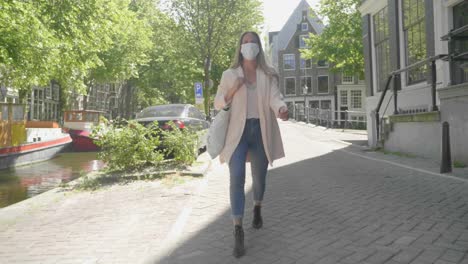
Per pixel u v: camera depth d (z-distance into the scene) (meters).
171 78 33.53
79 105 37.38
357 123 27.72
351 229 3.45
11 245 3.56
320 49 26.52
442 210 3.98
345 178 6.27
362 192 5.07
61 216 4.59
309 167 7.77
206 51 23.92
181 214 4.27
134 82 35.44
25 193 8.55
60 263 3.01
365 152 10.45
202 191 5.59
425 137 8.30
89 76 26.19
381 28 12.73
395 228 3.43
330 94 45.34
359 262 2.68
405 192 4.96
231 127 3.13
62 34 11.91
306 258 2.79
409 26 10.59
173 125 8.05
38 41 11.11
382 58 12.68
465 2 8.33
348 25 24.77
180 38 23.75
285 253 2.91
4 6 9.55
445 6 8.77
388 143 10.20
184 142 7.95
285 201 4.73
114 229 3.90
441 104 7.59
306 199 4.79
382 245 3.00
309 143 14.06
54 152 16.73
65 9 11.62
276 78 3.24
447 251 2.82
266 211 4.25
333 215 3.97
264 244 3.14
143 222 4.10
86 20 12.56
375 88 13.20
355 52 24.84
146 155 7.56
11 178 10.77
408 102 10.30
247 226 3.67
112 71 25.28
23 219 4.53
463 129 6.93
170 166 7.76
